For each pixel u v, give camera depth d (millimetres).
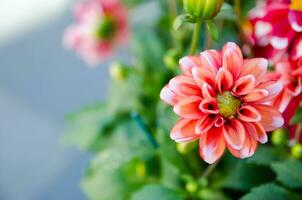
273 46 544
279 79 535
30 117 1507
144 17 948
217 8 542
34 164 1415
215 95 503
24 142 1466
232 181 648
